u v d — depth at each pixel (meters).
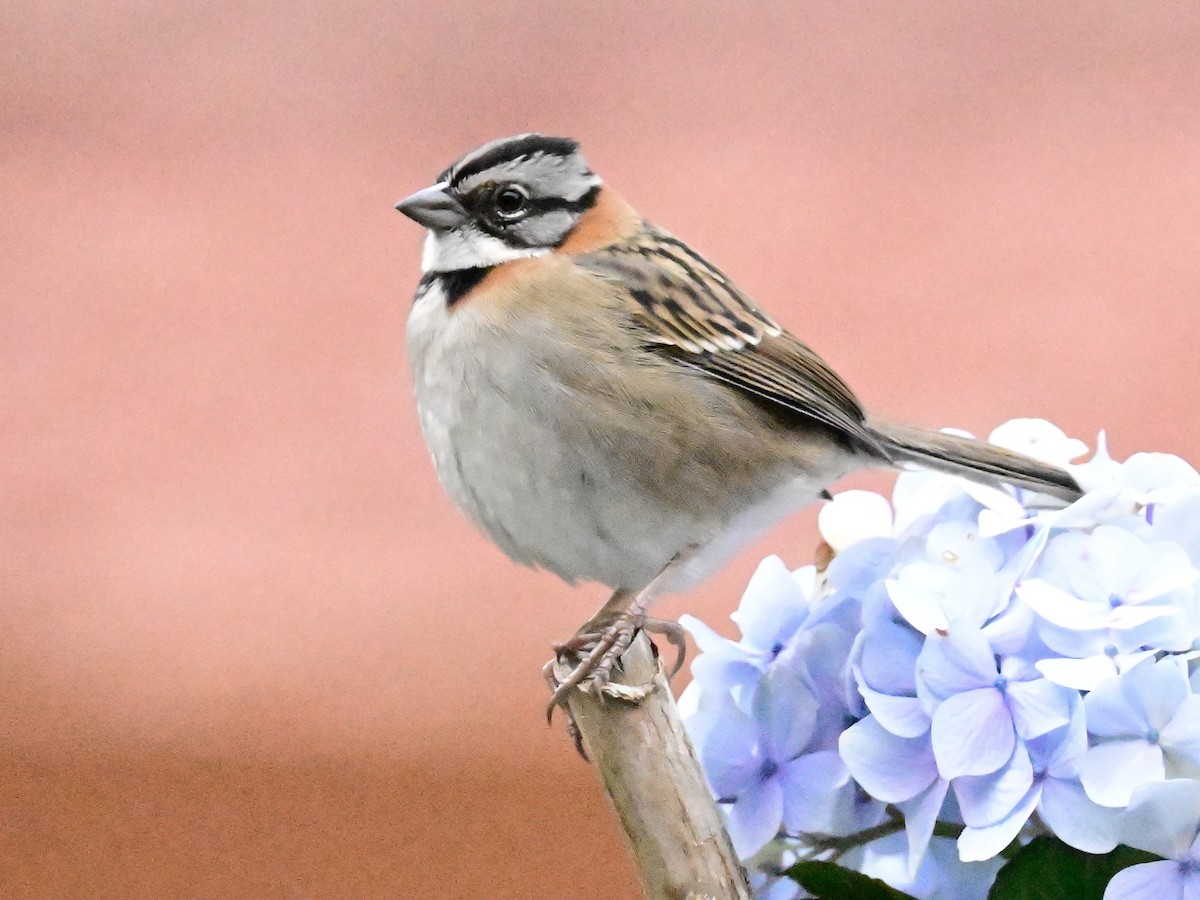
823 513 4.90
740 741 4.54
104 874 7.59
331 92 12.48
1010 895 4.04
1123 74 12.14
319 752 8.39
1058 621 3.91
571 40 12.70
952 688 4.02
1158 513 4.27
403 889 7.56
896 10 12.81
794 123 12.00
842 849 4.42
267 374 10.70
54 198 11.66
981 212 11.12
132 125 12.30
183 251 11.35
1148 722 3.80
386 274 11.22
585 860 7.73
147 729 8.47
